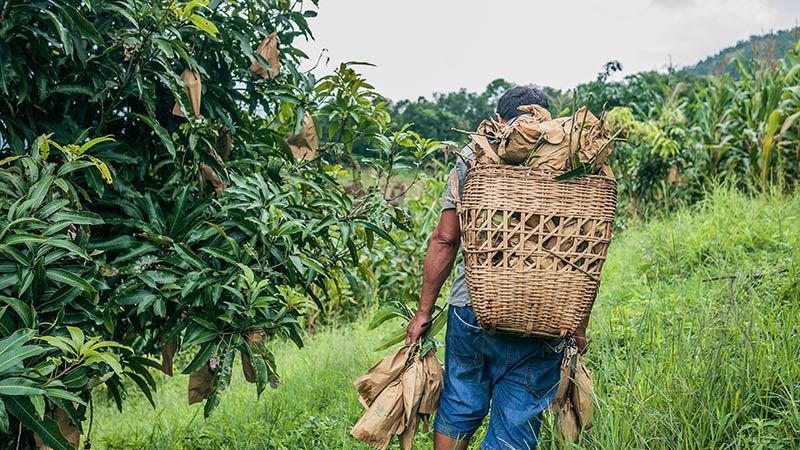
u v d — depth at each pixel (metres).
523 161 2.02
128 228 2.78
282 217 2.77
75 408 2.27
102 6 2.56
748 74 8.79
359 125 3.42
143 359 2.76
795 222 5.11
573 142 1.96
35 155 2.23
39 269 2.14
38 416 1.99
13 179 2.20
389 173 3.17
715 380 2.43
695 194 8.70
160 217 2.71
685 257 4.92
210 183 3.04
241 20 2.95
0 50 2.30
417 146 3.19
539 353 2.25
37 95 2.62
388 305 2.65
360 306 7.13
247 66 3.08
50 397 2.14
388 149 3.15
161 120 3.03
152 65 2.77
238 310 2.60
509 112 2.45
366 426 2.32
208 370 2.83
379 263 6.89
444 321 2.43
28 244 2.15
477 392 2.35
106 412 5.86
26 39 2.50
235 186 2.90
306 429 3.36
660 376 2.52
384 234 3.00
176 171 2.85
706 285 3.92
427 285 2.35
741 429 2.15
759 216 5.41
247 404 4.30
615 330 3.39
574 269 2.00
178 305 2.66
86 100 2.70
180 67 2.96
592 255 2.00
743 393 2.40
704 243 4.98
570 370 2.35
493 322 2.05
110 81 2.57
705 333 2.73
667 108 9.47
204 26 2.64
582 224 1.99
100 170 2.36
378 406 2.34
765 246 4.78
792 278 3.44
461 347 2.33
